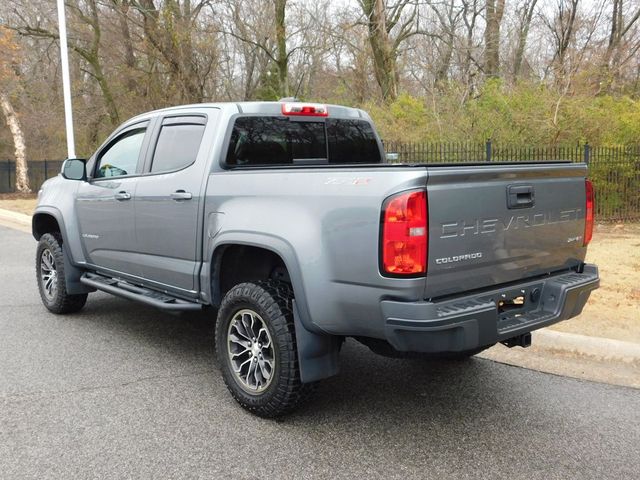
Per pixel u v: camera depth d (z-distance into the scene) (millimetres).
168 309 4754
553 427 3871
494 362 5082
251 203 3994
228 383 4168
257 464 3402
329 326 3592
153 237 4910
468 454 3523
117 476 3264
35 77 29859
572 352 5172
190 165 4566
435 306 3205
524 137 14055
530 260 3818
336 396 4383
